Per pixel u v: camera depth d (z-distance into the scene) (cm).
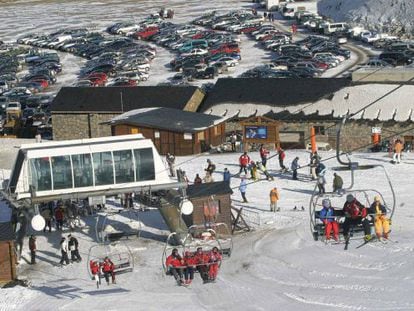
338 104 7288
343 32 12294
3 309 3988
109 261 4250
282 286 3997
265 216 5066
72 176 4809
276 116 7300
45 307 3953
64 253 4575
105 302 3947
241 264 4334
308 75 9675
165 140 7081
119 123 7212
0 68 11500
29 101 9612
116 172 4859
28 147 4909
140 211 5084
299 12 13862
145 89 8206
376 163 6056
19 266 4622
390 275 3941
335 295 3803
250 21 13488
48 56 11875
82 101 8088
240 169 5991
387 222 4284
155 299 3931
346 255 4266
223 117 7412
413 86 7319
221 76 10219
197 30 13038
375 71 7538
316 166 5734
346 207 3981
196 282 4134
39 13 17175
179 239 4672
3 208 5588
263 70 9862
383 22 13312
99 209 5353
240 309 3741
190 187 4931
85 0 18712
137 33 13188
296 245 4516
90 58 12106
